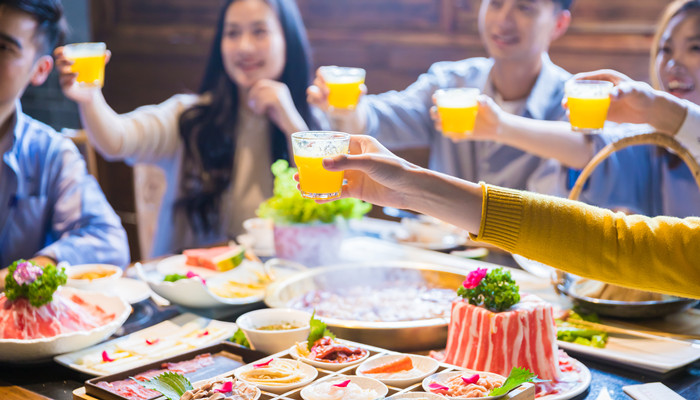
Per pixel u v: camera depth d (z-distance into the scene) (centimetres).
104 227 287
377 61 493
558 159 263
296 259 236
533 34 305
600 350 164
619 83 213
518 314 147
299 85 333
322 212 233
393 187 133
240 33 316
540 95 320
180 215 340
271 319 174
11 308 165
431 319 173
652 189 280
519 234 130
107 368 157
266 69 321
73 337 161
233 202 336
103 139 302
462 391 132
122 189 576
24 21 260
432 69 358
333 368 145
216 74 332
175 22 546
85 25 561
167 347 169
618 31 425
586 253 129
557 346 157
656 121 200
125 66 567
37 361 163
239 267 231
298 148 139
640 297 186
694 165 178
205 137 331
